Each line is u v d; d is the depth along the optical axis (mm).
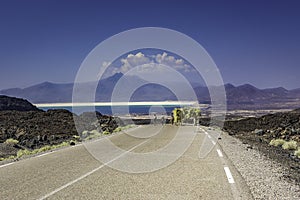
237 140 21438
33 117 41156
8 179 9367
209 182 8695
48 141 25625
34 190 7980
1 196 7469
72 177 9516
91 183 8703
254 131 30156
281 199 7051
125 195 7441
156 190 7902
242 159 12727
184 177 9391
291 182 8969
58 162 12461
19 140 26062
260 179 9039
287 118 36250
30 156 14578
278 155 15555
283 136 25391
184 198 7180
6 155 19406
